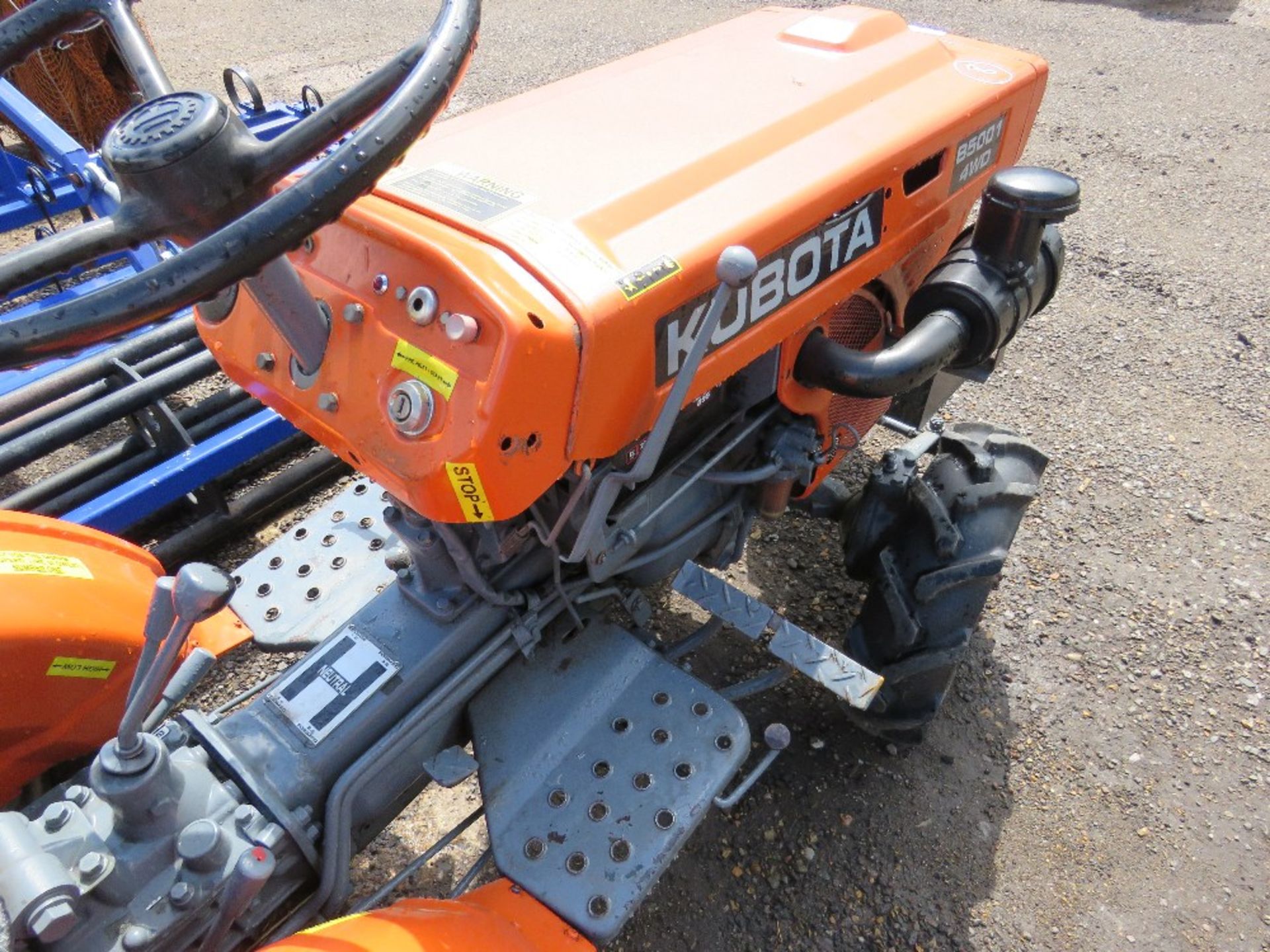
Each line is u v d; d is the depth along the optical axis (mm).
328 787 1434
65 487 2637
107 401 2484
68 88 4477
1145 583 2596
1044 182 1672
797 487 2084
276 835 1326
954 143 1831
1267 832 2066
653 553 1739
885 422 2285
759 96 1697
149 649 1067
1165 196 4387
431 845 2061
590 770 1521
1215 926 1918
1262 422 3131
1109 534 2736
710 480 1757
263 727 1450
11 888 1065
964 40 2176
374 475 1343
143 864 1219
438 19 977
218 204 912
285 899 1403
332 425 1354
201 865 1214
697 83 1765
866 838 2057
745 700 2301
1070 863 2020
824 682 1718
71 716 1581
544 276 1184
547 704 1602
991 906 1955
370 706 1468
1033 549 2689
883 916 1939
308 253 1359
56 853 1192
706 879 1991
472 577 1485
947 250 2059
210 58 6395
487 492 1188
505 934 1271
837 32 1931
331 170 850
